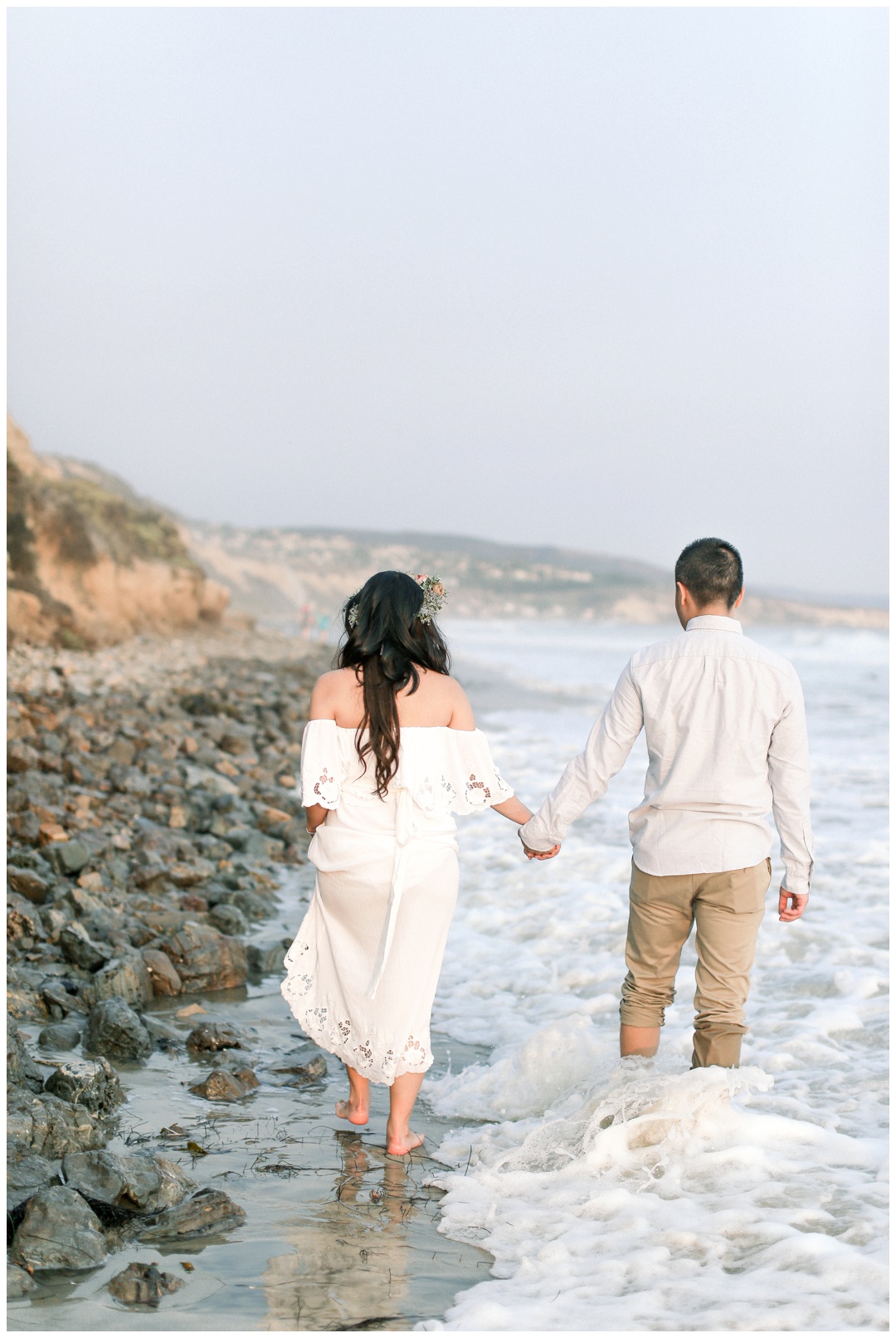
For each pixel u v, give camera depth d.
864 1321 2.46
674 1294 2.61
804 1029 4.45
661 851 3.43
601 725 3.55
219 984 5.07
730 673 3.36
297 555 134.75
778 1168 3.23
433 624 3.53
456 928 6.12
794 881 3.40
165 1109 3.66
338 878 3.42
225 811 8.59
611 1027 4.48
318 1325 2.46
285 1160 3.34
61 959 4.94
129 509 33.81
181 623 31.47
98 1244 2.73
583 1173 3.25
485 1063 4.24
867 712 18.06
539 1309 2.53
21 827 6.49
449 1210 3.06
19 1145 3.11
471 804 3.49
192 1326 2.44
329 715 3.42
